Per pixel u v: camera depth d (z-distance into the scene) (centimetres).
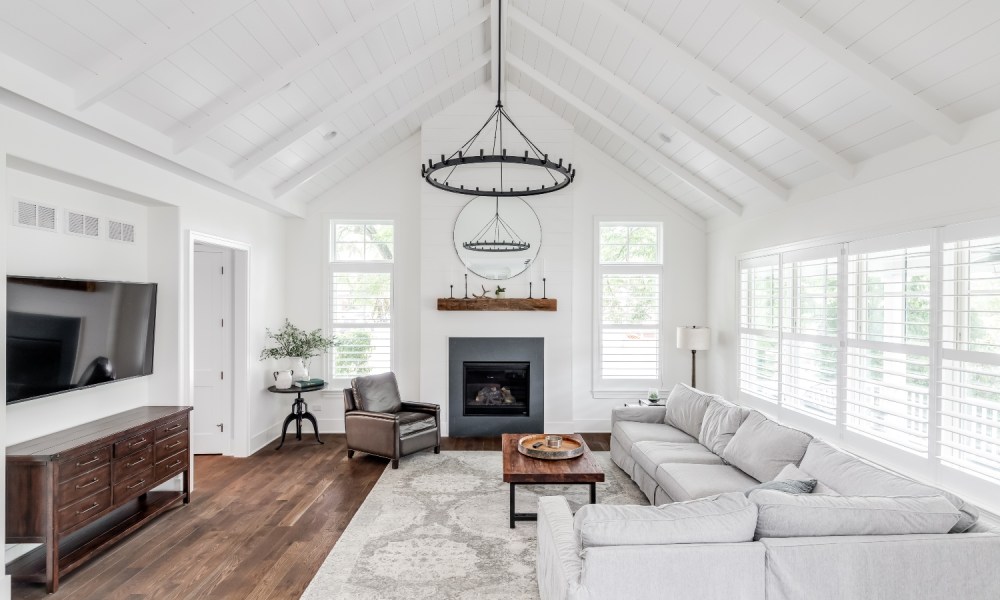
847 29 270
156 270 409
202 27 276
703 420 419
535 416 589
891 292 332
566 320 590
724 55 342
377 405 524
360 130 511
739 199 519
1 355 262
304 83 392
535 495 411
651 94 434
